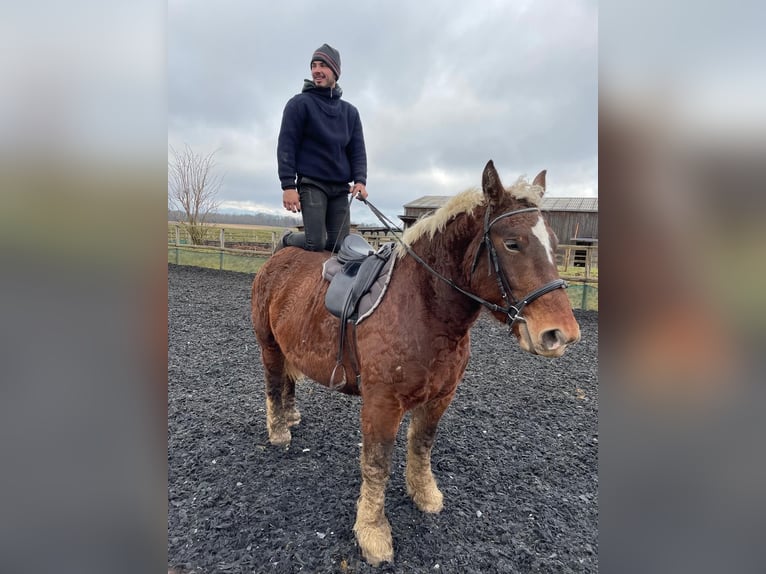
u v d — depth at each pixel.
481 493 2.44
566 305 1.41
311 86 2.77
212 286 10.16
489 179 1.55
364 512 1.93
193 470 2.58
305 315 2.19
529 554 1.96
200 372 4.53
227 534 2.03
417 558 1.92
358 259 2.14
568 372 4.88
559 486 2.54
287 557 1.89
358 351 1.88
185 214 19.78
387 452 1.84
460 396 4.04
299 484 2.45
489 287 1.57
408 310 1.75
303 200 2.74
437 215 1.77
